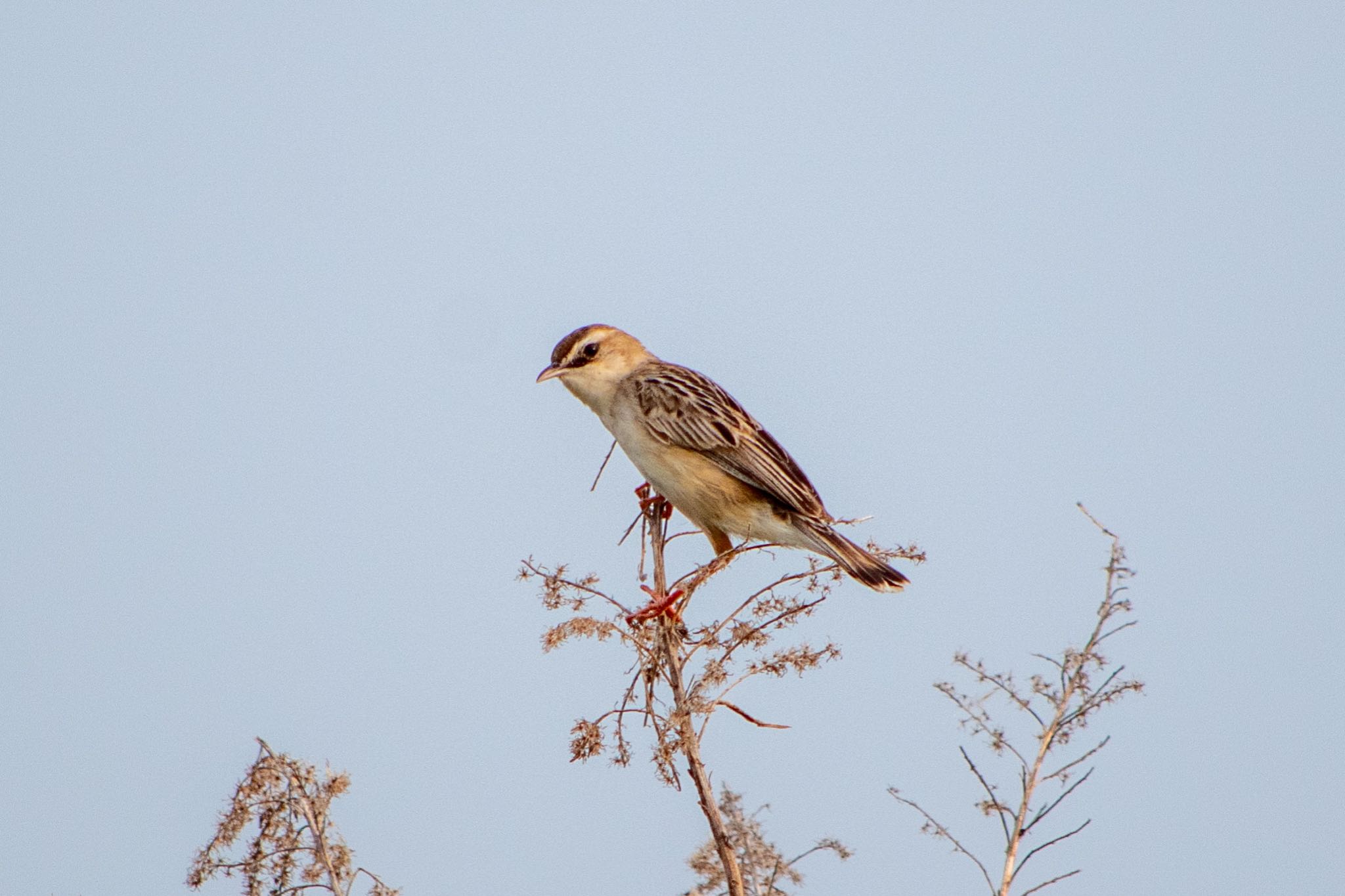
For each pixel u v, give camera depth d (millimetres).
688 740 10070
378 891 9320
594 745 10242
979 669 9750
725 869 9844
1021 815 9383
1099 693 9602
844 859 10242
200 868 9195
